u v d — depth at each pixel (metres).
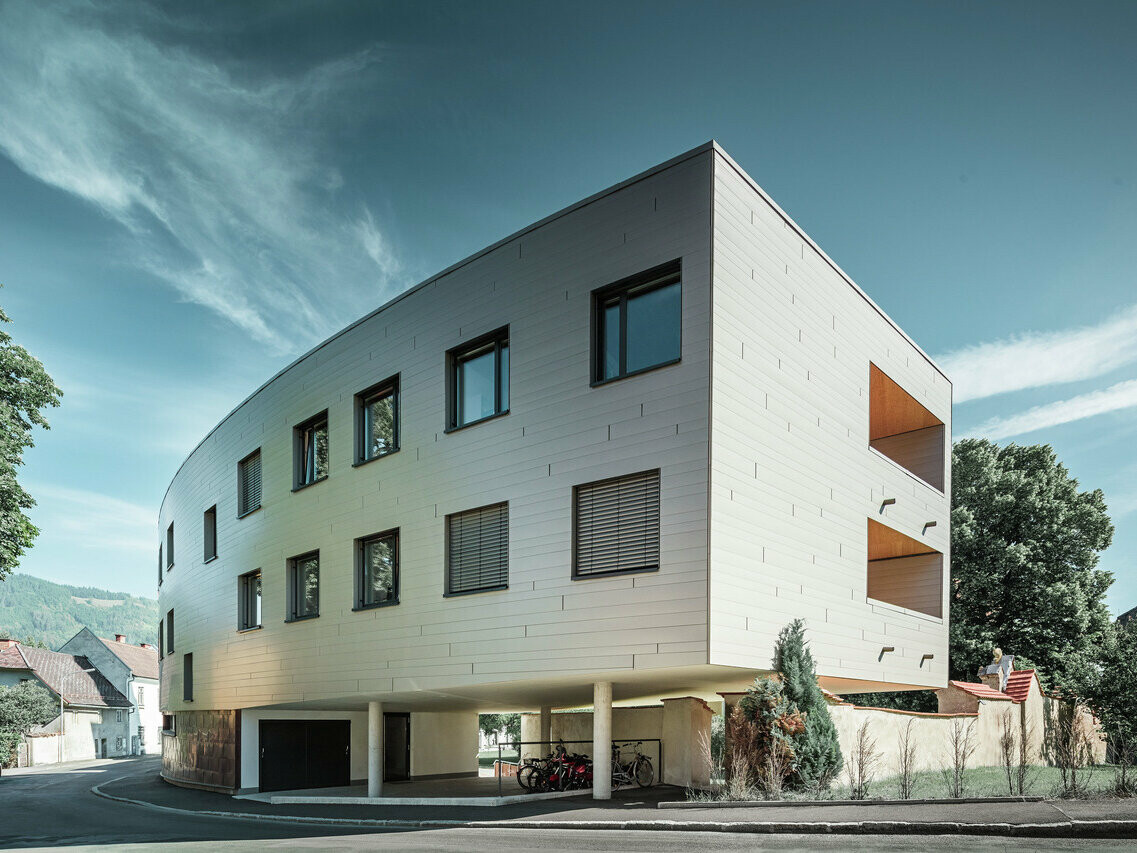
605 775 15.31
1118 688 22.92
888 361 20.52
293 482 22.23
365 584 19.39
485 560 16.45
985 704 22.42
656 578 13.76
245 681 23.47
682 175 14.57
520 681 15.55
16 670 59.56
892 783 15.41
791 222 16.55
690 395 13.84
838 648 16.92
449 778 25.64
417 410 18.27
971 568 36.19
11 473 28.55
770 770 13.43
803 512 16.03
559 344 15.70
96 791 28.53
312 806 18.95
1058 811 10.52
